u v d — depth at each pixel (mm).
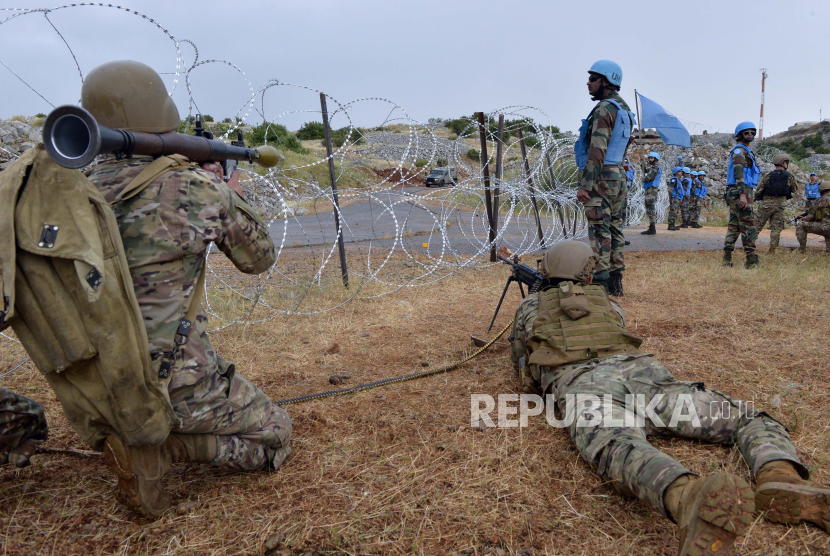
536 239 9695
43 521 1978
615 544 1812
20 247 1578
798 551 1734
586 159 5371
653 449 1892
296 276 6715
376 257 8258
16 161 1672
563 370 2564
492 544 1825
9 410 1991
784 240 11102
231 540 1873
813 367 3389
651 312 4855
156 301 1775
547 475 2252
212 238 1861
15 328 1657
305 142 30203
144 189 1771
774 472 1881
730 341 3951
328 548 1823
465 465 2348
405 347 4109
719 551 1501
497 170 6824
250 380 3486
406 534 1886
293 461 2418
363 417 2873
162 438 1782
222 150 2154
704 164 21891
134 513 2031
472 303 5441
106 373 1657
